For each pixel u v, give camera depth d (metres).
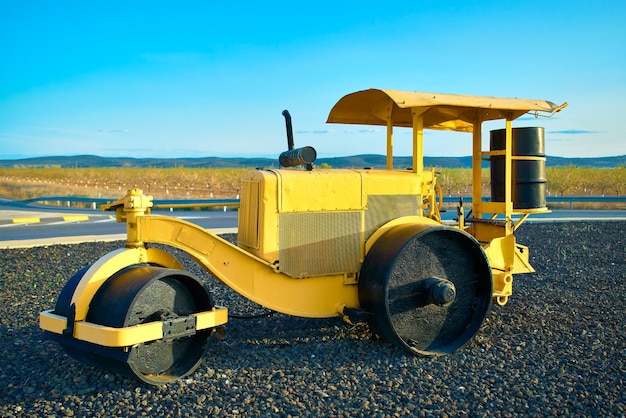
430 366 4.99
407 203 5.82
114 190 37.59
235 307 7.08
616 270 9.74
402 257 5.33
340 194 5.47
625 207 27.31
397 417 3.98
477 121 6.67
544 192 6.64
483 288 5.67
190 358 4.85
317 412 4.05
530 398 4.29
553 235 14.83
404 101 5.30
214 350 5.37
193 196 32.78
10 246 11.75
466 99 5.69
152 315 4.49
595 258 11.06
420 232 5.18
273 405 4.18
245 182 5.56
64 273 9.18
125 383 4.58
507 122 6.21
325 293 5.48
